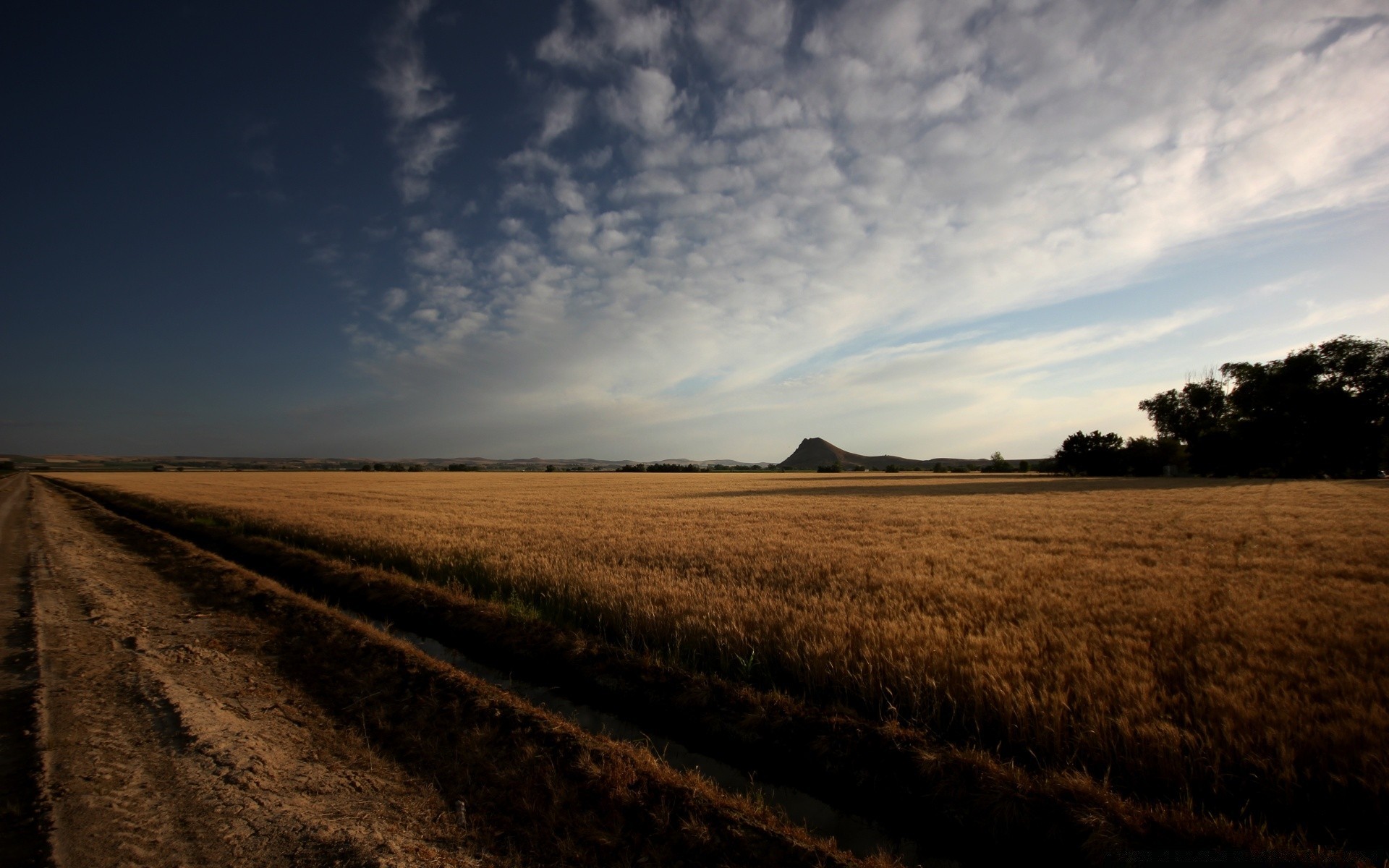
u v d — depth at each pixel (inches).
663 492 1628.9
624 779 160.9
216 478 2925.7
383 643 272.4
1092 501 1021.8
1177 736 159.5
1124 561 430.9
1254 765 154.0
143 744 180.5
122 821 139.3
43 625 311.6
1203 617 275.1
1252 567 405.7
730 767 190.4
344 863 125.4
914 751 176.6
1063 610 295.0
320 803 149.9
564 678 262.5
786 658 239.9
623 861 131.6
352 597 410.3
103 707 207.8
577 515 864.3
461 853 133.1
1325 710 173.6
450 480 2790.4
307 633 301.0
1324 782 147.2
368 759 174.9
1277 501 931.3
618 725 219.0
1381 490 1143.0
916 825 159.6
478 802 153.2
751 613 287.7
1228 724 165.3
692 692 226.4
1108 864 132.0
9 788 153.7
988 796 157.0
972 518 762.8
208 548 634.2
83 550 594.9
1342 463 1877.5
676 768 188.1
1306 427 1859.0
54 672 242.4
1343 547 473.4
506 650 293.4
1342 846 127.0
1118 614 285.7
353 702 216.1
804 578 381.7
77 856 125.7
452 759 174.7
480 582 403.9
